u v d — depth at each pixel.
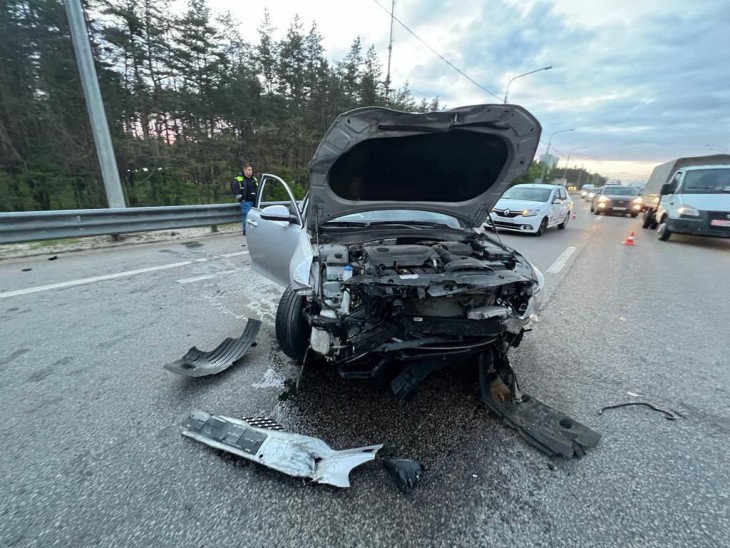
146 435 2.06
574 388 2.65
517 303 2.44
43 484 1.72
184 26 20.81
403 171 2.75
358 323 2.03
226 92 22.14
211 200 23.12
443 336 2.12
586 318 4.03
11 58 15.97
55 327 3.44
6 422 2.15
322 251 2.41
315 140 25.31
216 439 1.99
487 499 1.69
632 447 2.06
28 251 6.21
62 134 17.33
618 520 1.60
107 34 17.78
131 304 4.04
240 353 2.91
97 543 1.44
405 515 1.60
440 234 3.05
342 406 2.36
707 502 1.71
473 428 2.18
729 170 9.01
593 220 15.77
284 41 25.34
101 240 7.34
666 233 9.63
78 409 2.28
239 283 4.85
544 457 1.97
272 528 1.52
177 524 1.53
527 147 2.53
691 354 3.22
